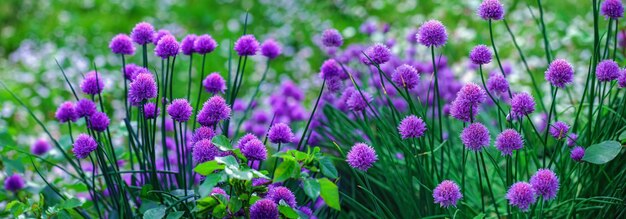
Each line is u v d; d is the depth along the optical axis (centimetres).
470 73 243
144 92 143
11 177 181
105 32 392
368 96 159
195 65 329
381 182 173
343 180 177
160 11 420
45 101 282
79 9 434
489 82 153
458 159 176
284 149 194
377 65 152
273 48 169
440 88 214
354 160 139
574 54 280
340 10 401
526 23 321
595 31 151
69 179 196
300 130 216
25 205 155
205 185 130
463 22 339
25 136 249
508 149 137
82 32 388
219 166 133
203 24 406
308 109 269
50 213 152
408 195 158
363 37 343
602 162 141
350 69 201
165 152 159
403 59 232
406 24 356
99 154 153
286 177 131
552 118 178
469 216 165
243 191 136
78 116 160
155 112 150
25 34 389
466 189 172
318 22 382
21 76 316
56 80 305
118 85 299
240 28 391
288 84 218
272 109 221
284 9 417
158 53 153
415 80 150
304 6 416
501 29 327
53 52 350
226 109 143
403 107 196
